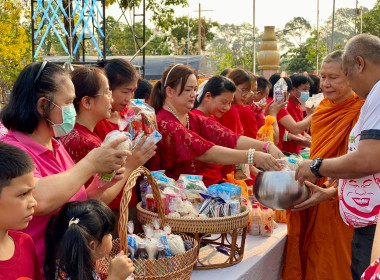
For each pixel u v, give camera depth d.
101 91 2.27
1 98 13.38
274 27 11.72
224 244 2.68
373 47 2.38
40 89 1.82
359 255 2.57
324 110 3.04
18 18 12.77
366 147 2.32
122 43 34.66
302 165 2.64
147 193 2.51
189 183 2.65
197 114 3.19
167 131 2.76
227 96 3.30
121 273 1.72
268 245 2.92
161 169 2.85
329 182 3.01
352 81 2.45
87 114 2.30
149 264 2.00
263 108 4.62
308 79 5.15
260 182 2.69
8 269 1.55
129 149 2.09
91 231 1.69
